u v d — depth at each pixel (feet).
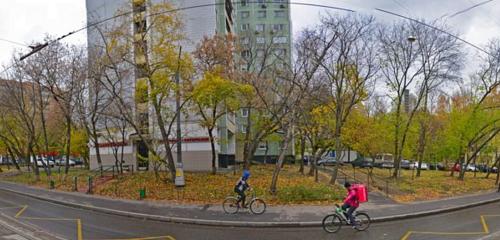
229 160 152.15
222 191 79.61
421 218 62.18
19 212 66.49
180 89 84.38
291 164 180.86
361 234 49.19
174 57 82.53
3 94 119.85
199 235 48.93
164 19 83.20
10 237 45.52
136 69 96.32
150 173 104.58
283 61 117.29
